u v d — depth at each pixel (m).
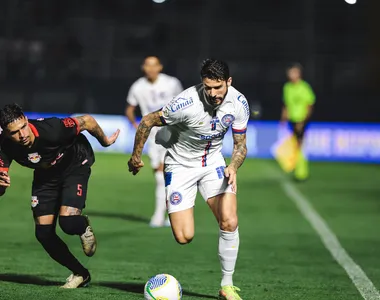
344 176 43.22
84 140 15.34
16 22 61.47
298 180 40.94
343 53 59.75
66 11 62.44
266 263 20.31
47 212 15.12
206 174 15.05
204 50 60.53
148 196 34.03
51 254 15.34
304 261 20.70
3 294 14.56
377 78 58.78
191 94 14.29
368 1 60.25
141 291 15.68
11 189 34.84
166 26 61.19
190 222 14.98
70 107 54.50
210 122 14.45
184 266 19.59
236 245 14.73
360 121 52.00
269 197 34.44
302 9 61.59
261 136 52.38
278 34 60.34
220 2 62.38
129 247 22.39
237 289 14.88
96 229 25.55
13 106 13.55
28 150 14.16
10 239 23.33
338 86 58.66
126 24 62.22
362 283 17.45
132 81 57.47
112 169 43.75
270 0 63.28
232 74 59.38
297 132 41.25
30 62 59.91
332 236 25.03
